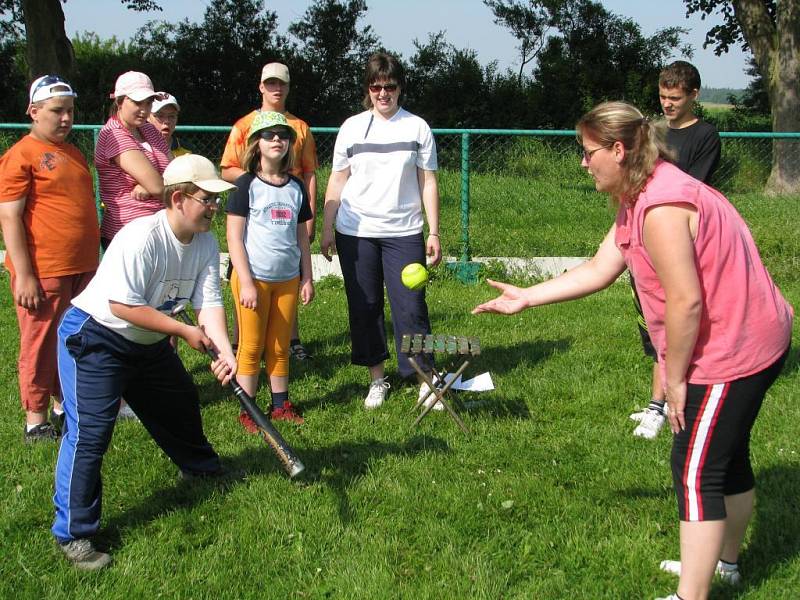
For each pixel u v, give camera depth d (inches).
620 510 138.5
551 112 1062.4
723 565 116.8
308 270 188.5
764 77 680.4
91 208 169.8
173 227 123.7
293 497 142.8
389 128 188.4
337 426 179.8
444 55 1110.4
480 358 226.2
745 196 414.9
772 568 119.6
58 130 162.6
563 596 116.6
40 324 165.3
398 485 147.2
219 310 133.1
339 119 1098.1
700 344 100.8
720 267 98.3
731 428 100.7
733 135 326.0
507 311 123.7
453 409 186.4
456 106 1077.1
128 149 176.9
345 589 117.8
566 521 135.8
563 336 245.9
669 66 172.9
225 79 1066.1
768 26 673.0
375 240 189.8
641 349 230.7
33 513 138.6
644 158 98.4
